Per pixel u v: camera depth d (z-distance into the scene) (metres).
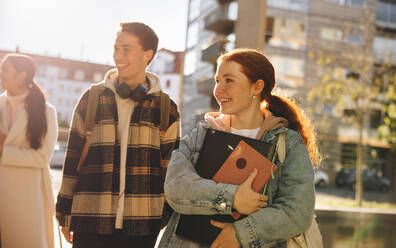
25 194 2.42
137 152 2.26
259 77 1.62
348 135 26.86
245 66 1.59
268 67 1.64
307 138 1.79
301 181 1.48
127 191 2.20
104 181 2.15
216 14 17.41
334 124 26.39
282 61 25.48
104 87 2.29
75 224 2.13
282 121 1.62
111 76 2.42
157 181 2.31
